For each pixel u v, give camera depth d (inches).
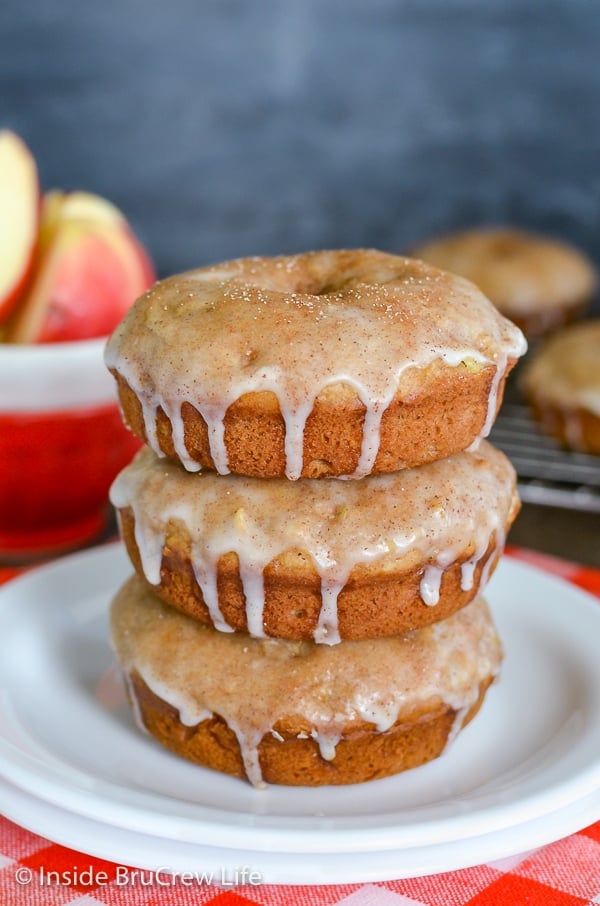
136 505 15.4
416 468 15.2
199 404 14.5
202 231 33.7
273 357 14.4
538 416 23.8
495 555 15.6
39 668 16.6
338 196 33.6
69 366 18.6
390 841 13.9
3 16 30.9
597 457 22.9
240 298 14.8
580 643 16.9
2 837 14.6
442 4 31.6
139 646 15.7
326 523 14.9
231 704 15.1
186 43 31.6
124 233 20.8
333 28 31.8
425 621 15.3
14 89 31.6
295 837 13.9
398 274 15.6
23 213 19.8
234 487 15.1
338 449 14.7
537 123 32.8
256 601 15.0
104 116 32.2
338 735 15.1
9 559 19.9
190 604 15.4
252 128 32.7
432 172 33.4
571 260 30.6
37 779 14.4
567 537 20.7
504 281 29.2
